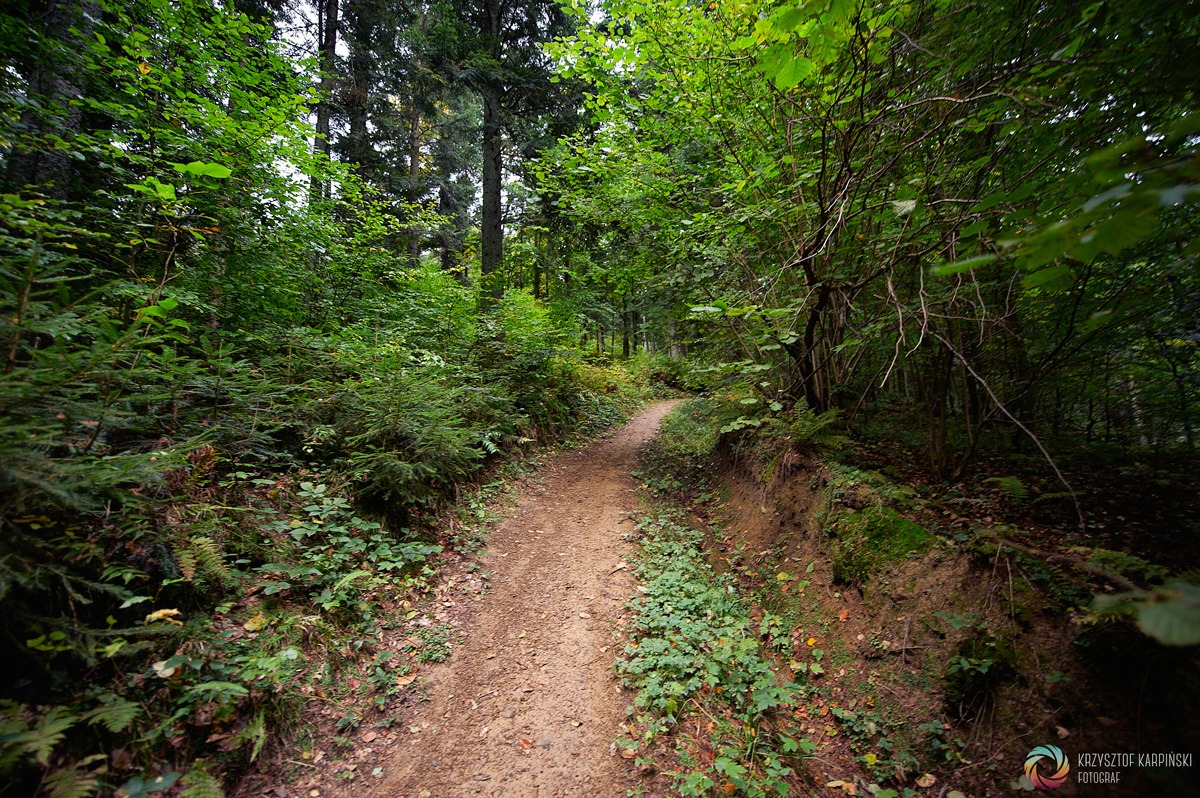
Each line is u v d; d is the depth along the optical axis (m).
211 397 4.36
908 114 3.71
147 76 4.70
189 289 4.89
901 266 4.42
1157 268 3.33
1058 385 4.66
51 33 4.74
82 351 2.57
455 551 5.11
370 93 12.08
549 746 3.06
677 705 3.31
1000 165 3.44
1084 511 3.58
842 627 3.80
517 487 7.22
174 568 3.07
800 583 4.41
